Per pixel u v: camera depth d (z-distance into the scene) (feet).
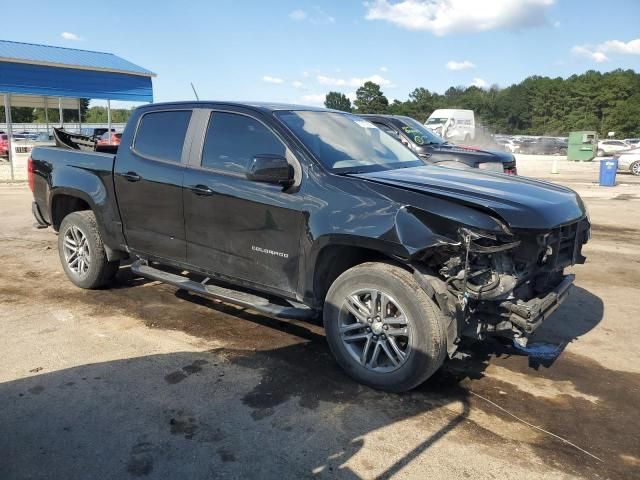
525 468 9.72
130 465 9.52
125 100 70.18
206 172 14.71
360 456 9.92
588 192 52.95
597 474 9.63
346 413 11.35
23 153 82.64
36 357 13.65
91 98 66.95
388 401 11.90
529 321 11.15
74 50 71.92
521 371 13.62
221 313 17.10
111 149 21.86
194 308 17.48
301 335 15.51
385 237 11.37
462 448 10.25
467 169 15.65
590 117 324.60
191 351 14.25
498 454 10.11
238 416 11.14
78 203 19.66
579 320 17.28
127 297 18.38
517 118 354.74
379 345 12.17
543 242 11.42
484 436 10.68
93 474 9.27
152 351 14.17
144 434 10.44
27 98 106.73
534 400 12.19
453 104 354.95
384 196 11.87
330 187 12.57
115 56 74.69
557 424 11.23
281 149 13.60
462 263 11.14
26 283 19.72
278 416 11.18
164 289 19.33
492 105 355.15
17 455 9.74
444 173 14.29
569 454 10.20
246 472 9.41
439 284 11.27
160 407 11.41
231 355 14.06
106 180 17.33
